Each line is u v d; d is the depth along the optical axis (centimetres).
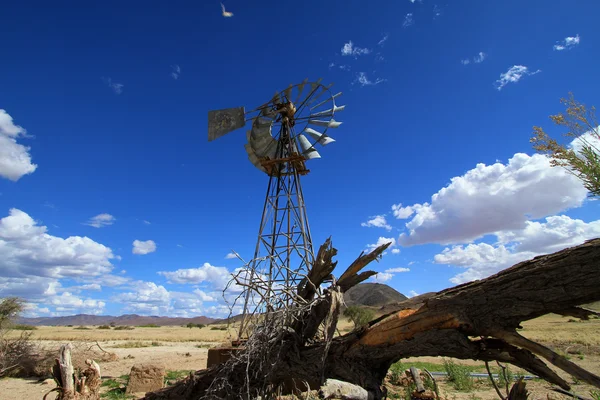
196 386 798
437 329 520
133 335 5688
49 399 1259
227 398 743
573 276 421
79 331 7019
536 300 449
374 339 590
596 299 422
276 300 677
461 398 1075
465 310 494
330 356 653
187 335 5931
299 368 687
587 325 3934
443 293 529
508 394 537
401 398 1103
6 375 1702
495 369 1627
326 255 648
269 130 1564
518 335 469
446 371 1550
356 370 620
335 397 529
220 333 6662
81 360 1905
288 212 1517
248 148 1600
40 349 1938
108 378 1623
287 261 1410
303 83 1577
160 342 4259
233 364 718
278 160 1455
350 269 619
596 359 1758
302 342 695
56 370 929
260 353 693
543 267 442
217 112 1589
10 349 1767
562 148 456
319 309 661
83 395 919
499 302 471
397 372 1381
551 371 459
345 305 612
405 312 562
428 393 1023
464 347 506
